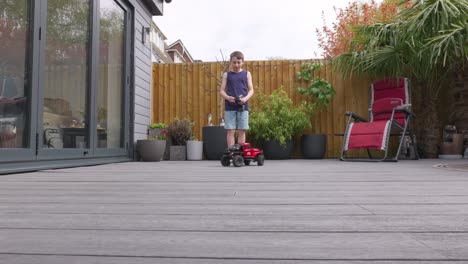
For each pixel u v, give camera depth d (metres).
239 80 4.12
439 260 0.71
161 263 0.69
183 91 6.16
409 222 1.06
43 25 3.06
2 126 2.64
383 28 5.33
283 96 5.82
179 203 1.40
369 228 0.98
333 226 1.01
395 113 5.29
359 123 5.14
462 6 4.40
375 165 3.89
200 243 0.84
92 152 3.94
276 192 1.70
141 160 5.08
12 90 2.74
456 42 4.30
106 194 1.64
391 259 0.71
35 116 2.98
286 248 0.79
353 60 5.52
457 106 5.73
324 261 0.71
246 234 0.92
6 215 1.17
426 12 4.38
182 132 5.48
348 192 1.70
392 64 5.33
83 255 0.74
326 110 6.00
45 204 1.37
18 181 2.19
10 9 2.71
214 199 1.49
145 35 5.66
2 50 2.63
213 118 6.10
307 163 4.39
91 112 3.89
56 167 3.22
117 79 4.71
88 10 3.86
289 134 5.53
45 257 0.73
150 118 6.00
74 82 3.61
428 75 5.47
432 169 3.23
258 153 3.90
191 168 3.44
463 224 1.03
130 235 0.91
